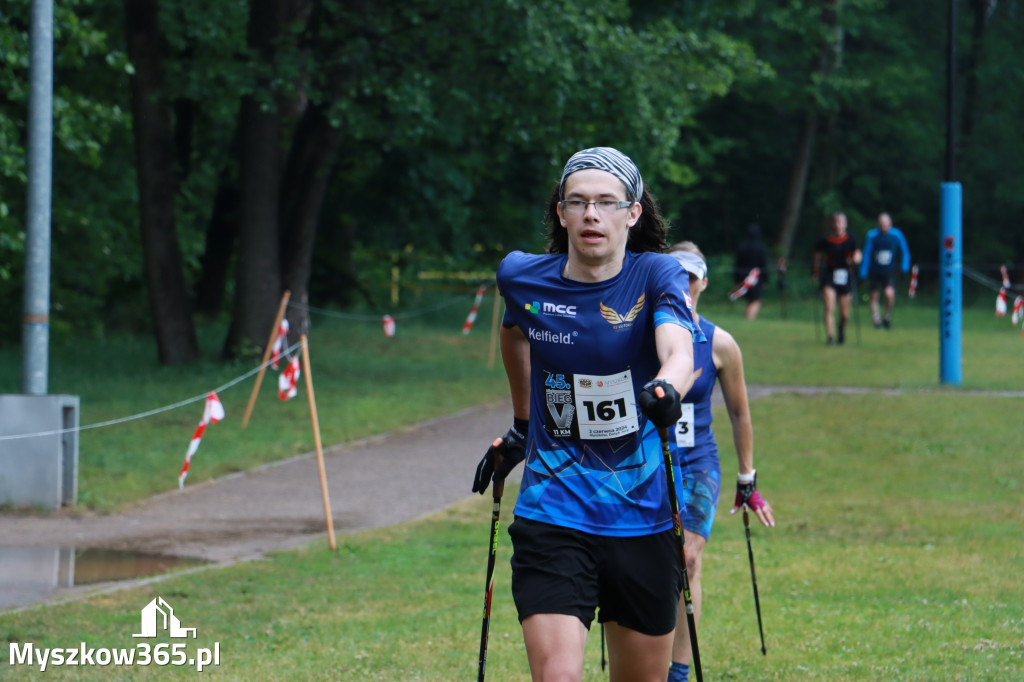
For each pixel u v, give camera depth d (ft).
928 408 85.71
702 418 32.07
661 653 22.18
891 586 42.70
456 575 45.98
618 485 21.65
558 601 21.09
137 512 59.41
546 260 22.29
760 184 272.51
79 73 135.95
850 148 262.26
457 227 152.76
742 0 154.71
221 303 160.66
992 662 32.89
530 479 22.09
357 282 171.83
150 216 111.04
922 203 263.08
